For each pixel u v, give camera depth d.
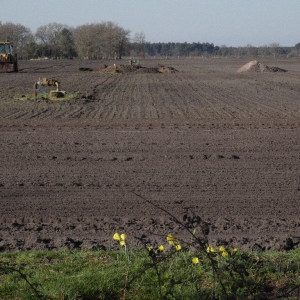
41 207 25.45
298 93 81.25
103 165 32.94
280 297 13.16
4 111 58.72
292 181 29.72
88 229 22.08
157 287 15.18
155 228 21.97
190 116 54.81
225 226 22.30
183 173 31.12
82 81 107.81
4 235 21.41
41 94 75.12
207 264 16.23
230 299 13.78
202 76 126.56
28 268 17.23
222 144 38.88
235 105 65.06
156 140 40.19
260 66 148.88
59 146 38.25
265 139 40.78
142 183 29.17
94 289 15.27
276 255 17.97
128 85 98.44
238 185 28.91
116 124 48.47
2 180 29.86
